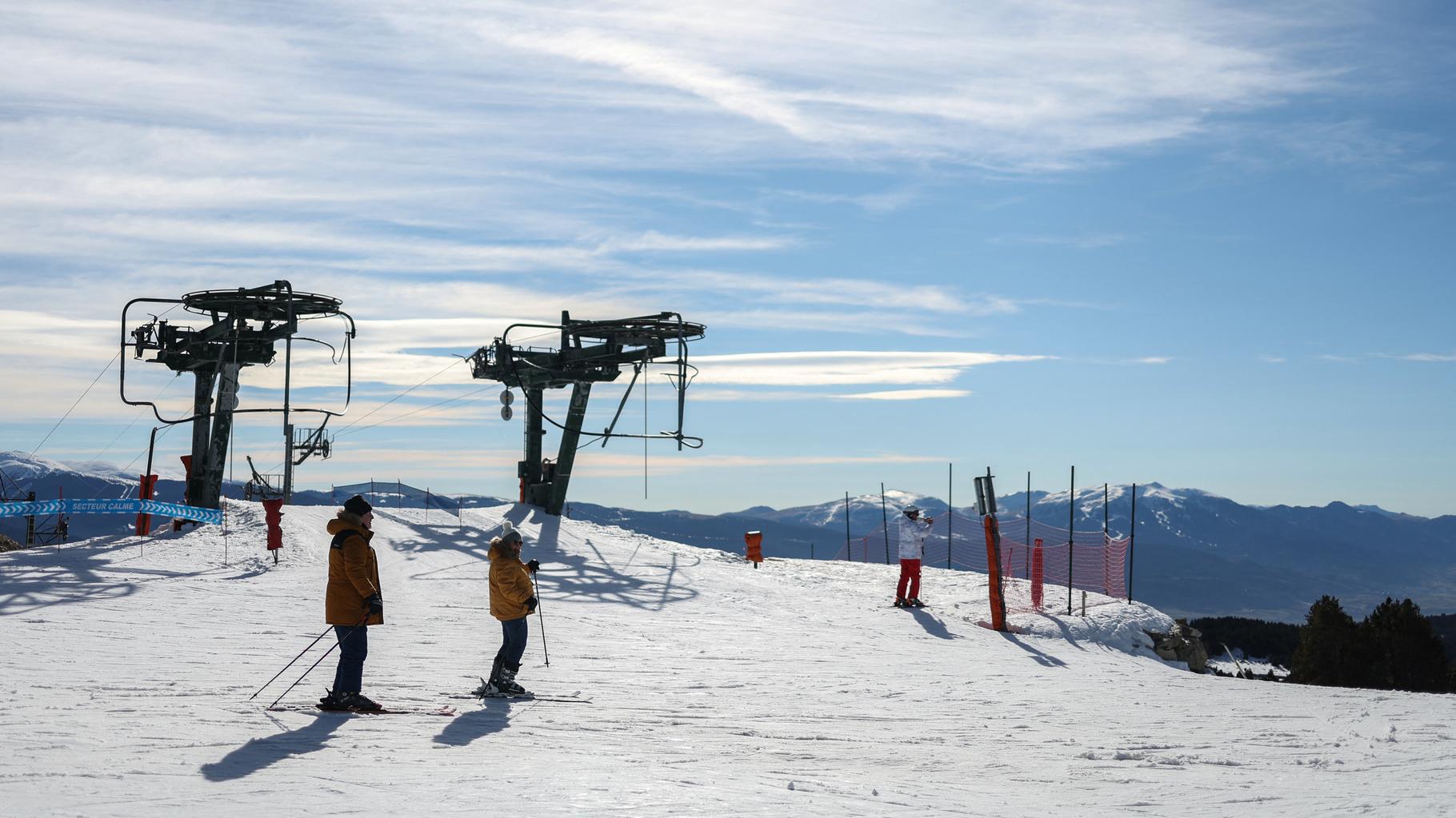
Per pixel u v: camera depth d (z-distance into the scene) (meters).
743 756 8.52
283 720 8.84
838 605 23.95
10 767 6.43
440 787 6.38
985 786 7.62
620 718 10.27
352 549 9.44
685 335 35.19
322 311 31.55
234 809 5.55
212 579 22.45
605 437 36.31
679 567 28.27
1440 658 30.70
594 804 6.07
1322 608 32.41
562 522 35.22
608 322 35.00
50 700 9.29
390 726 8.88
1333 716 12.19
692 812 6.02
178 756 7.04
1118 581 26.52
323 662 12.83
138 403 29.45
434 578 24.12
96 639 13.92
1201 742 10.00
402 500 36.72
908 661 17.06
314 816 5.46
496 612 11.14
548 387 36.94
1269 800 7.14
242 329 30.73
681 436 35.31
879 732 10.27
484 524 33.28
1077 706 12.84
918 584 24.30
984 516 22.84
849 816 6.15
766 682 13.68
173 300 30.05
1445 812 6.68
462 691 11.31
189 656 12.74
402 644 15.09
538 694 11.56
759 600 23.91
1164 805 6.94
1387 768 8.43
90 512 25.55
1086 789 7.53
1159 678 16.88
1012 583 27.97
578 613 20.11
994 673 16.25
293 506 32.72
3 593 19.14
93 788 5.93
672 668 14.47
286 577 23.08
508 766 7.28
